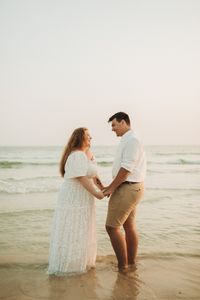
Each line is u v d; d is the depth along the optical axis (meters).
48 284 3.71
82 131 4.09
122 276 3.99
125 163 3.89
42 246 5.25
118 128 4.12
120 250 4.16
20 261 4.50
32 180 15.42
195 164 29.77
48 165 25.61
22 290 3.55
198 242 5.53
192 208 8.61
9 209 8.27
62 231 4.00
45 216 7.47
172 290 3.62
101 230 6.20
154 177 17.94
